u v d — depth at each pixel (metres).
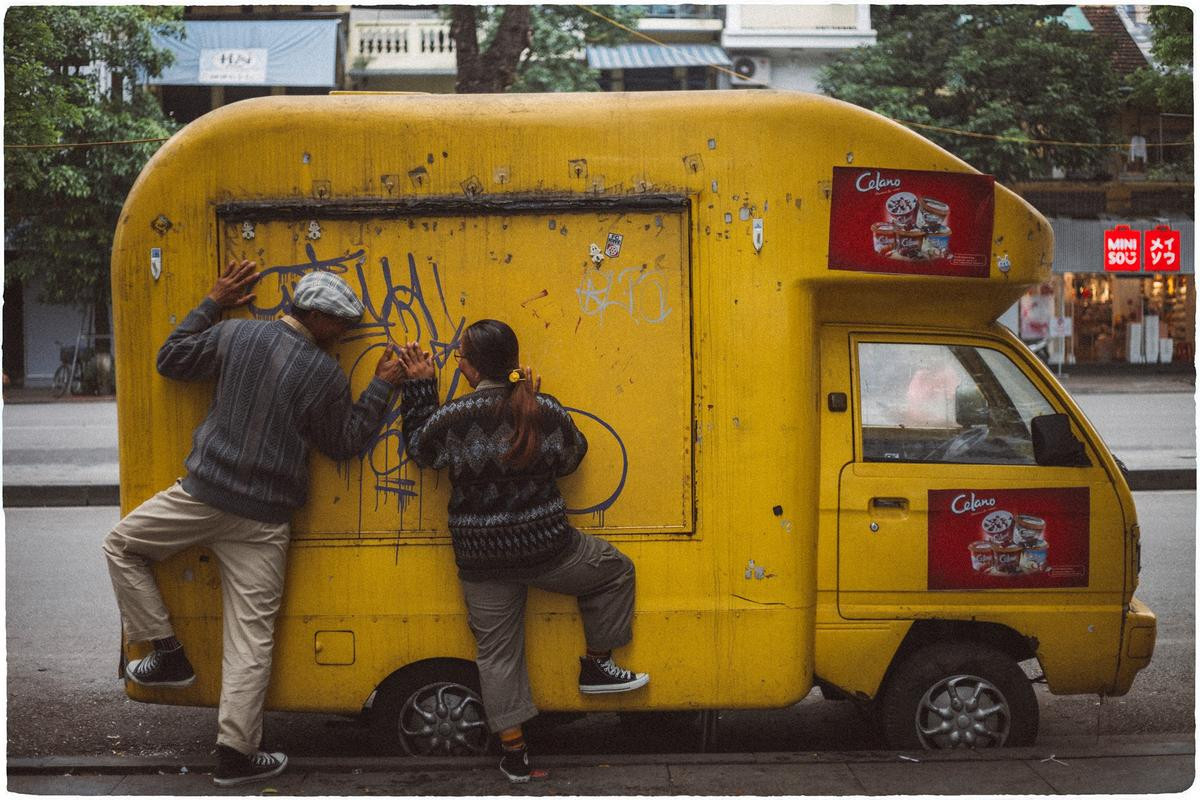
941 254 4.02
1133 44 26.70
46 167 20.12
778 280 3.96
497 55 10.95
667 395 3.97
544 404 3.74
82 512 10.79
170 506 3.76
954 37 23.19
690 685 3.99
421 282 3.95
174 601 3.98
